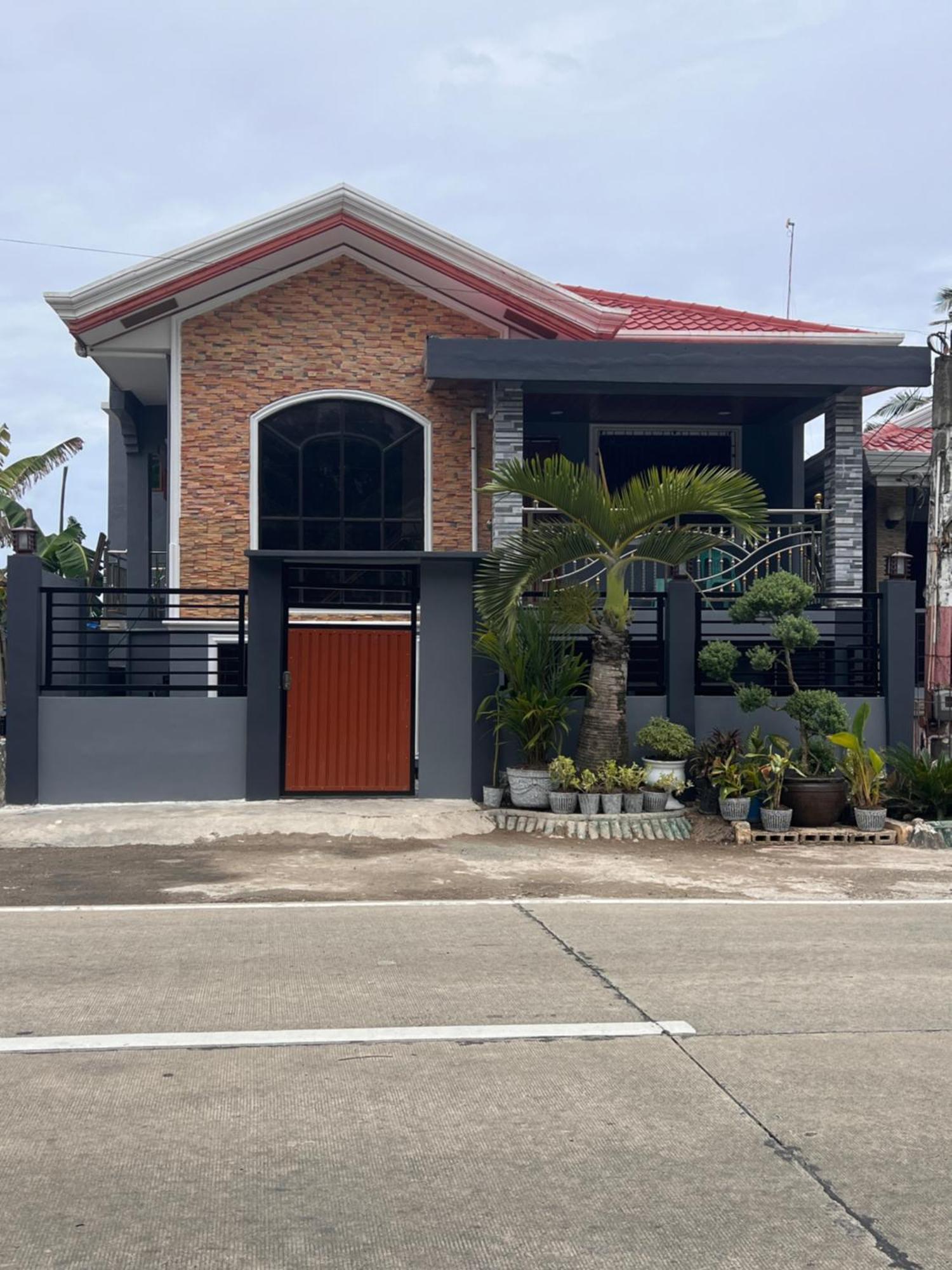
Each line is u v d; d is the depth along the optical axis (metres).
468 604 14.65
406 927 8.99
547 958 8.01
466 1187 4.45
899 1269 3.87
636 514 13.66
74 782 14.34
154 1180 4.51
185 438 18.12
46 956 7.97
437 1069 5.74
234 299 18.20
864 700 15.57
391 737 14.86
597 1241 4.04
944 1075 5.72
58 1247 3.98
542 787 13.91
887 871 11.82
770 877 11.45
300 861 11.96
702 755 14.25
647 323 19.81
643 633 15.80
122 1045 6.07
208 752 14.52
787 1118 5.16
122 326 18.00
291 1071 5.70
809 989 7.26
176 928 8.91
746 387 17.41
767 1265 3.89
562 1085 5.54
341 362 18.34
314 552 14.41
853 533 17.69
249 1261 3.90
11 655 14.31
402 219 17.66
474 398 18.53
